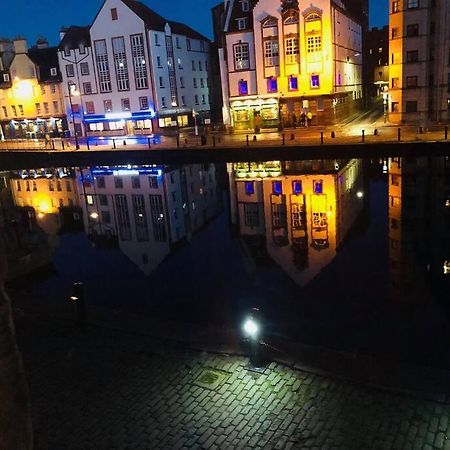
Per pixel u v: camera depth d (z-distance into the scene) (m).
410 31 50.94
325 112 56.16
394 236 22.59
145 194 37.75
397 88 53.12
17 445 2.53
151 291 17.86
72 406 9.62
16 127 79.19
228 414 9.01
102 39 65.94
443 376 9.51
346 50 62.47
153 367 10.80
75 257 22.91
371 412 8.69
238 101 59.38
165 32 67.25
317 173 37.41
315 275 18.33
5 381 2.47
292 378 9.86
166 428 8.79
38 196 38.97
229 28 57.91
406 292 15.91
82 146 55.28
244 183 36.75
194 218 30.16
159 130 66.94
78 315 12.96
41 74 74.81
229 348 11.20
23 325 13.23
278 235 24.80
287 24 54.69
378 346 12.38
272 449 8.05
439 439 7.93
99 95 68.75
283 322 14.28
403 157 37.62
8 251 22.98
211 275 19.42
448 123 49.91
